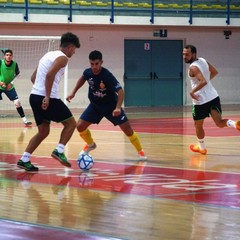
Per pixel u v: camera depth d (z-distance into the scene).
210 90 16.69
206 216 9.09
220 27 42.78
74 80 40.25
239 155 16.94
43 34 38.56
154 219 8.88
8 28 37.59
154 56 42.47
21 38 32.72
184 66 43.28
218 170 14.11
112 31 40.97
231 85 44.56
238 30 44.16
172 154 17.08
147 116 32.56
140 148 15.91
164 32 41.94
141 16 40.00
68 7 38.88
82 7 39.47
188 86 43.41
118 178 12.93
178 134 22.86
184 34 42.72
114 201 10.33
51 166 14.80
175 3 41.97
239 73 44.72
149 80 42.47
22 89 38.59
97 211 9.48
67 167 14.58
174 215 9.16
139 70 42.16
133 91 42.06
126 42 41.66
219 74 44.12
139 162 15.50
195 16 41.19
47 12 37.81
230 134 23.00
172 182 12.36
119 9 39.56
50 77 13.28
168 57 42.84
